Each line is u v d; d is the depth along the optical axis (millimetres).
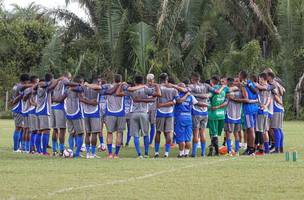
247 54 59562
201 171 19469
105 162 22641
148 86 25109
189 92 25516
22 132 28781
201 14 60406
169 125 25453
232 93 26203
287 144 32312
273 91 26719
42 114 26953
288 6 62406
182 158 24500
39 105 27000
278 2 64688
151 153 27891
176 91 25281
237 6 65688
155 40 59812
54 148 26594
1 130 45312
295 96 61938
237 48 66000
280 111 27109
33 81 27812
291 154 24391
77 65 62312
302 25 62281
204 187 16281
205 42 61531
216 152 26516
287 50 62312
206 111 25953
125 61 60500
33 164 21922
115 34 59812
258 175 18375
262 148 26484
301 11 62562
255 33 66812
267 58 65500
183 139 25609
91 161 23109
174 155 26812
